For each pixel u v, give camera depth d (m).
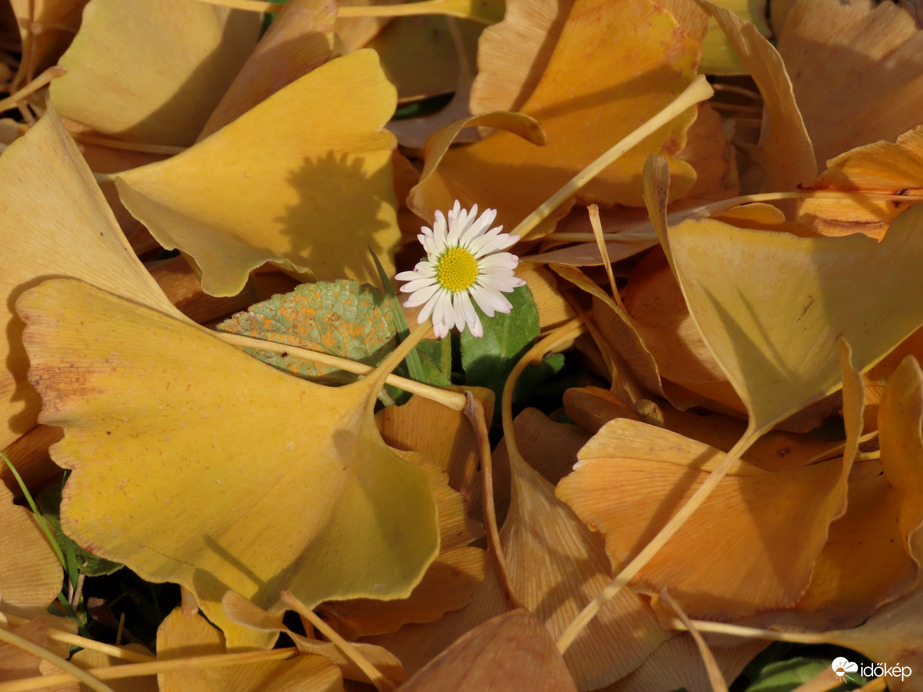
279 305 0.34
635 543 0.32
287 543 0.32
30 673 0.31
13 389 0.33
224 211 0.35
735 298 0.33
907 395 0.30
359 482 0.32
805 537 0.31
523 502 0.33
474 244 0.32
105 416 0.32
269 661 0.32
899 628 0.30
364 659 0.30
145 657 0.32
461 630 0.32
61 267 0.33
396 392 0.35
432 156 0.35
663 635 0.32
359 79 0.35
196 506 0.32
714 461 0.33
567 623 0.32
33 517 0.33
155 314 0.33
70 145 0.33
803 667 0.32
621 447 0.32
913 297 0.32
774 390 0.32
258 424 0.33
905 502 0.31
